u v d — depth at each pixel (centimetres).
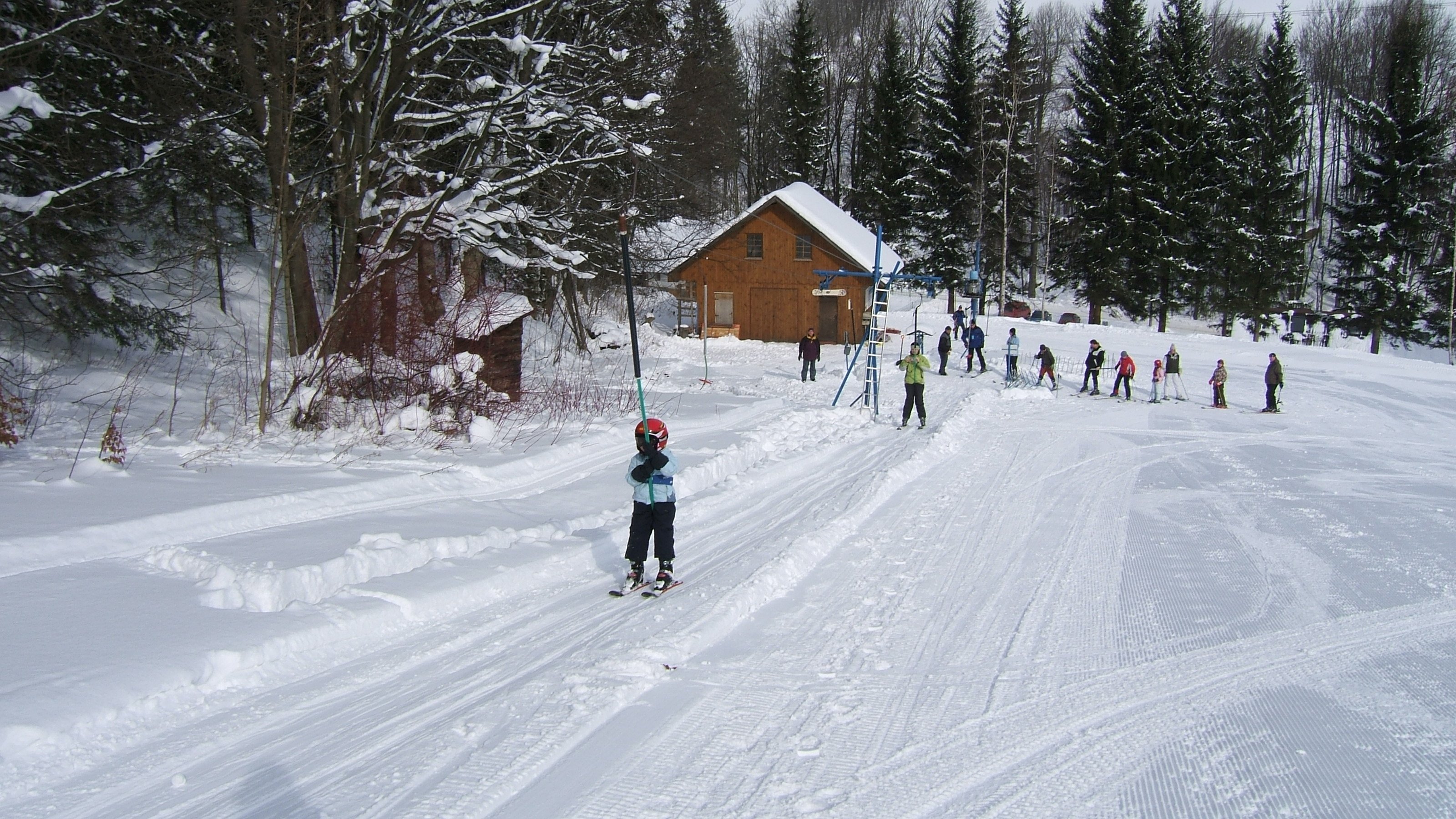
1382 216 4547
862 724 496
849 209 5809
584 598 712
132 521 759
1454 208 4497
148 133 1478
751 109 6025
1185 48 4738
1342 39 6950
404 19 1503
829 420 1758
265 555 704
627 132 1928
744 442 1396
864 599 719
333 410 1335
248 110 1452
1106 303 4772
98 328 1415
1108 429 1750
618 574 783
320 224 2084
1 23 1273
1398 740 476
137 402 1327
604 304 3716
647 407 1738
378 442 1253
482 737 470
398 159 1608
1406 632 645
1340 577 784
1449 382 2525
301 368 1370
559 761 448
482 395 1452
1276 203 4850
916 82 5591
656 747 465
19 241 1274
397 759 447
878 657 595
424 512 911
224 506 830
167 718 482
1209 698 533
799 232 3859
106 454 990
